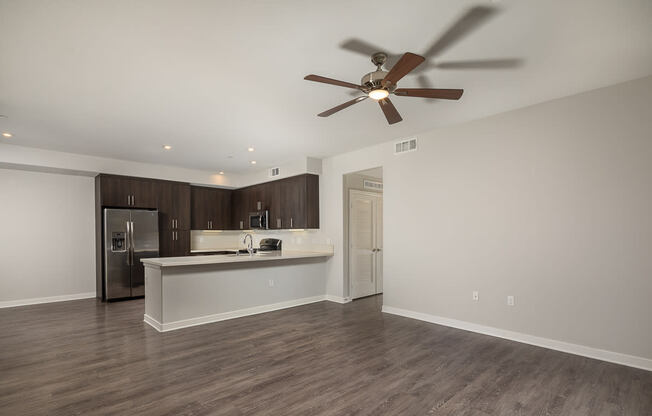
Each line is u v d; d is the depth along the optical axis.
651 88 2.94
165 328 4.12
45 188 5.84
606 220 3.14
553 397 2.47
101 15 2.03
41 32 2.20
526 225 3.63
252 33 2.25
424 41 2.37
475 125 4.07
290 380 2.76
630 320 2.99
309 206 5.98
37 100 3.33
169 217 6.71
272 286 5.25
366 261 6.30
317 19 2.11
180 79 2.91
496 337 3.80
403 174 4.80
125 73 2.79
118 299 5.92
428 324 4.35
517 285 3.68
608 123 3.14
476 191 4.04
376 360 3.17
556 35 2.30
